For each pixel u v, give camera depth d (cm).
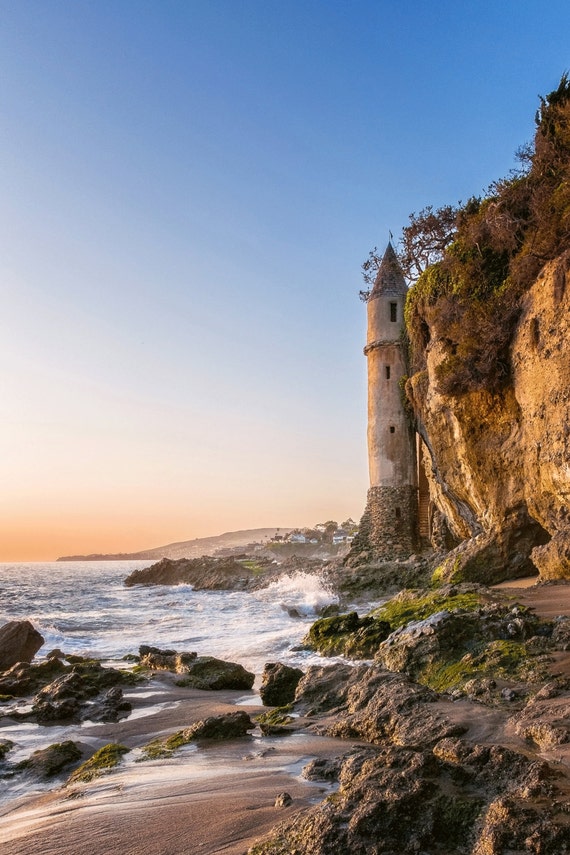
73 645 1947
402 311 4047
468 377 2223
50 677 1225
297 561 5269
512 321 2070
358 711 769
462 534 3008
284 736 712
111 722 908
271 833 366
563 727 525
